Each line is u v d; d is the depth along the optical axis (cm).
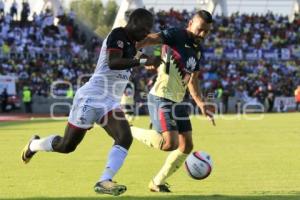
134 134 1942
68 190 1966
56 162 2744
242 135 4347
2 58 8912
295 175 2345
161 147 1888
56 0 10756
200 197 1817
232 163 2733
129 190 1977
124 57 1625
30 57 9062
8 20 9788
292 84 9881
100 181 1570
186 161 1936
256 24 11706
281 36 11488
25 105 8025
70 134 1702
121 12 10006
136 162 2764
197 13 1875
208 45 10831
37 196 1839
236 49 10869
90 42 10475
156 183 1944
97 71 1684
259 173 2403
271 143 3731
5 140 3869
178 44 1880
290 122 5859
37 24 9981
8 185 2078
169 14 11650
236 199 1781
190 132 1912
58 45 9744
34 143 1822
